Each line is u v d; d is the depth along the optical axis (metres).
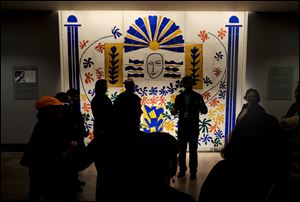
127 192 1.31
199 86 6.51
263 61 6.41
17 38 6.44
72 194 4.02
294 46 6.39
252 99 3.01
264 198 1.73
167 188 1.24
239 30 6.41
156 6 5.75
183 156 4.91
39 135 2.80
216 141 6.62
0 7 5.98
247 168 1.81
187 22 6.38
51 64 6.48
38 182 2.82
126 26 6.41
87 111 6.60
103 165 1.83
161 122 6.58
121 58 6.48
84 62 6.51
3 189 4.39
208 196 1.75
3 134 6.67
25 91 6.56
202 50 6.43
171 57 6.45
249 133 1.93
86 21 6.42
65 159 2.79
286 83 6.46
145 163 1.27
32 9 6.19
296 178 1.75
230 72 6.49
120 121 2.06
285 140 1.84
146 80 6.51
